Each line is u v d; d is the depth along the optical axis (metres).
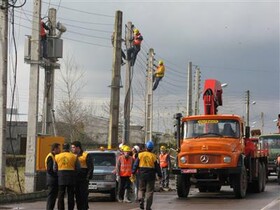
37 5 21.59
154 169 16.25
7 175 28.42
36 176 21.52
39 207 17.38
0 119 19.20
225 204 18.75
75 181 14.29
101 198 21.66
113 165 20.83
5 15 19.23
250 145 23.03
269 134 36.97
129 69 31.97
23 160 36.69
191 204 18.89
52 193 14.61
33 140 21.42
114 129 27.25
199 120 21.84
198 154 20.72
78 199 14.64
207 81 24.08
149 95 41.53
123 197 20.05
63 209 14.29
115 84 27.58
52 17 25.28
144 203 18.09
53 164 14.41
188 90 49.62
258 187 24.73
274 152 35.78
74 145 14.59
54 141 22.62
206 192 25.52
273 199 20.88
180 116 22.09
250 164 23.00
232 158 20.47
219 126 21.64
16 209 16.77
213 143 20.66
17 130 60.94
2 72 19.20
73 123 53.50
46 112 25.86
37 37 21.62
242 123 21.89
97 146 51.44
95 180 20.30
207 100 23.72
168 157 27.03
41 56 22.81
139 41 32.09
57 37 25.12
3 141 19.20
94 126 73.69
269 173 36.22
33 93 21.53
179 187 21.70
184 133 21.89
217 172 20.44
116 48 27.81
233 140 21.14
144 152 16.36
